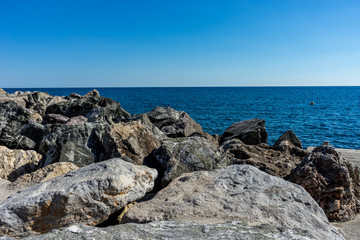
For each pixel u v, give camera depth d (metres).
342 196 6.80
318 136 25.94
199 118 39.56
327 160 7.18
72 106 16.88
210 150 9.39
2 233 5.04
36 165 10.24
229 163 9.38
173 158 8.65
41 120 15.77
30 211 5.17
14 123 14.58
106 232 3.72
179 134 13.87
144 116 12.86
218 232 3.84
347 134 26.86
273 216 5.01
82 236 3.58
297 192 5.94
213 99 94.44
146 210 5.12
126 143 9.82
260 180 6.32
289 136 13.32
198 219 4.73
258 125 14.55
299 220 5.05
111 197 5.62
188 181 6.42
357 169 7.81
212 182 6.23
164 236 3.68
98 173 6.13
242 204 5.28
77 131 11.02
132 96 116.69
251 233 3.84
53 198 5.27
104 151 10.36
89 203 5.43
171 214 4.89
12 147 11.56
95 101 17.50
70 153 9.91
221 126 32.28
